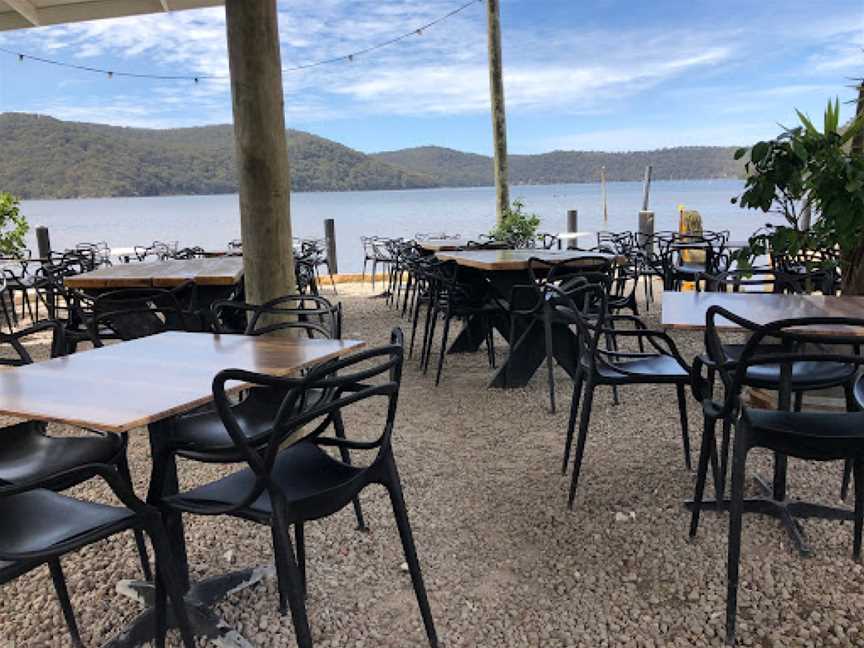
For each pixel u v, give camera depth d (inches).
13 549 49.9
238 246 322.7
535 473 105.9
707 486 98.0
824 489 95.3
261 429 73.3
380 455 62.7
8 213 290.8
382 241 370.9
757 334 63.4
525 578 76.1
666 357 100.2
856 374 84.9
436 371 176.4
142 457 118.4
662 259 237.6
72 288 151.0
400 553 82.3
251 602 72.9
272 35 107.3
